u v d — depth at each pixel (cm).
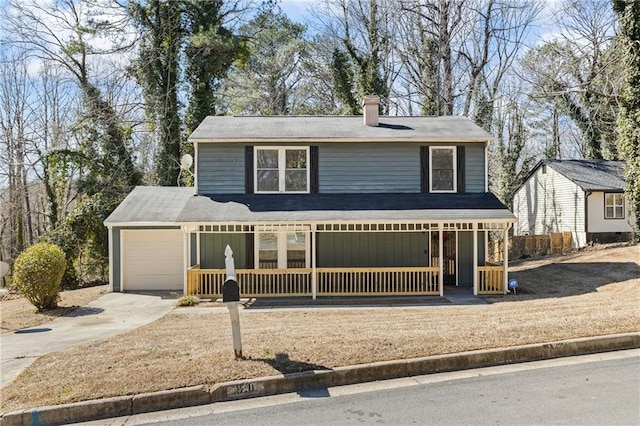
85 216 1981
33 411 492
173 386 545
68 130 2327
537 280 1506
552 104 3322
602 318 828
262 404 528
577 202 2470
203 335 795
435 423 461
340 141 1449
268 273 1325
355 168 1470
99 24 2298
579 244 2445
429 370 628
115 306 1221
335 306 1165
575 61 2294
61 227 1986
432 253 1478
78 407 502
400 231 1409
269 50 3284
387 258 1463
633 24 1878
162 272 1542
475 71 2834
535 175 2912
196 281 1315
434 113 2756
